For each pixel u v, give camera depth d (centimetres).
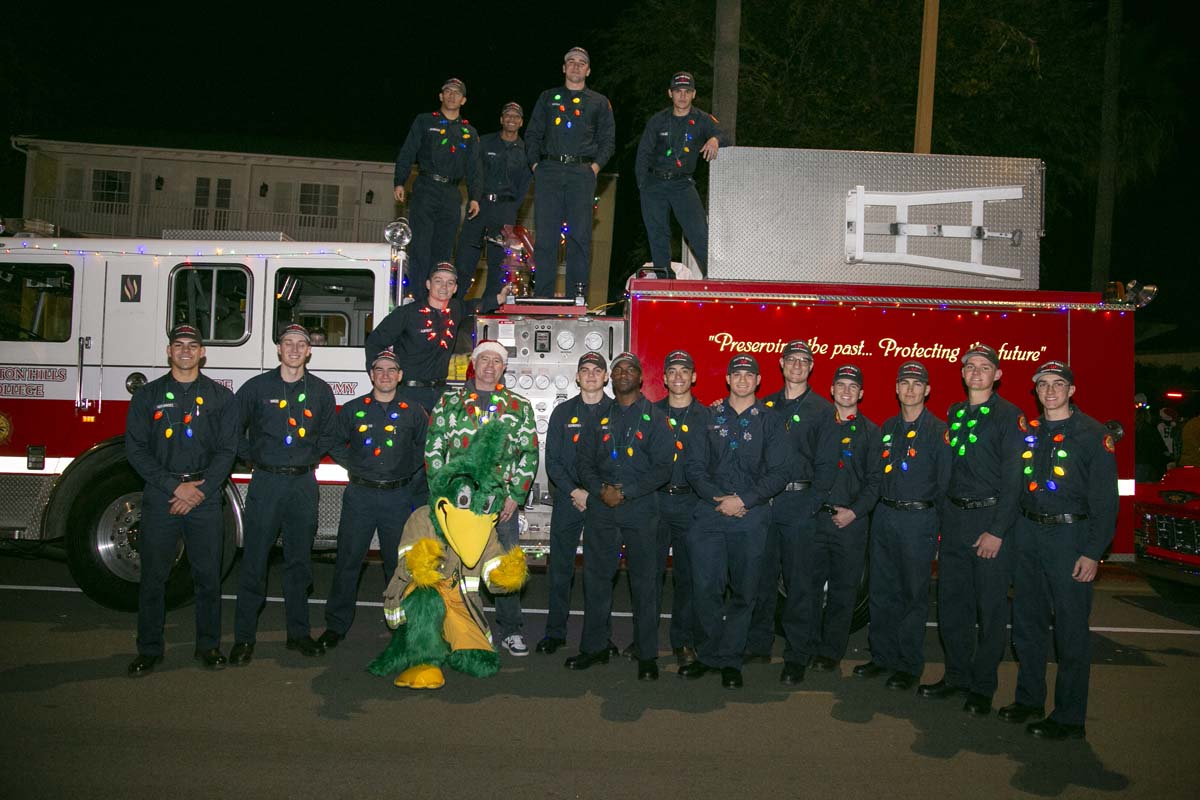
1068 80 1681
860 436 662
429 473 597
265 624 738
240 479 759
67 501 745
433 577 574
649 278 776
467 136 855
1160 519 859
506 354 681
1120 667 699
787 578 646
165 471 602
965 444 604
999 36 1556
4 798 416
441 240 859
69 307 778
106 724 510
